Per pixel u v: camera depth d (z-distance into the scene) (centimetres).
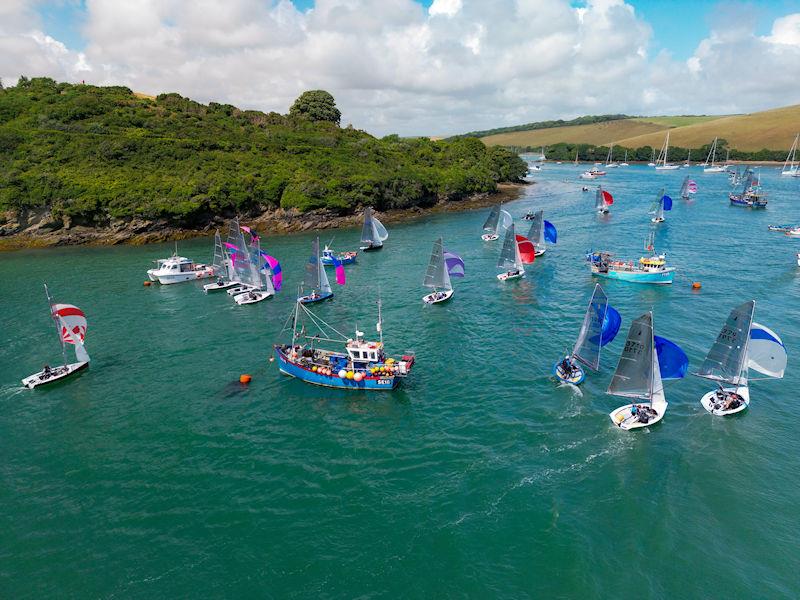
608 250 10369
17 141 13075
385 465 3909
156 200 12056
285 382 5269
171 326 6825
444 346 5984
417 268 9469
